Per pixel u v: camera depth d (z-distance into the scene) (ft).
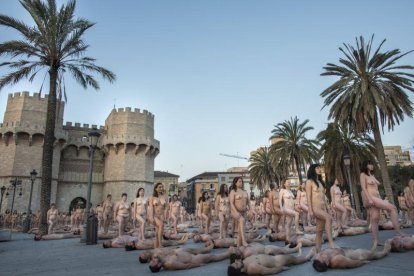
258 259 18.94
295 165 144.46
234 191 30.25
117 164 199.93
